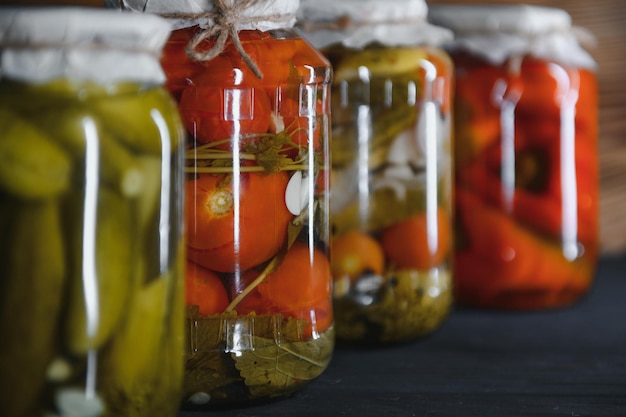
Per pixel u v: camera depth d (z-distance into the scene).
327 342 0.82
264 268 0.78
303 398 0.83
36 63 0.67
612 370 0.90
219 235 0.77
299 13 0.91
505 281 1.04
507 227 1.03
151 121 0.69
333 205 0.91
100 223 0.68
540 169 1.04
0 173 0.66
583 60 1.06
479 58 1.03
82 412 0.68
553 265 1.04
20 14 0.67
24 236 0.67
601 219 1.25
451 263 0.97
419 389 0.85
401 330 0.92
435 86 0.93
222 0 0.76
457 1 1.20
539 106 1.03
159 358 0.70
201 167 0.77
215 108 0.76
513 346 0.96
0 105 0.67
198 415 0.80
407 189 0.92
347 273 0.91
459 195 1.04
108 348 0.68
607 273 1.21
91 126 0.67
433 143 0.93
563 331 1.01
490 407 0.82
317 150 0.81
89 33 0.67
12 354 0.67
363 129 0.91
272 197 0.78
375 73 0.90
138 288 0.69
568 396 0.84
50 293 0.67
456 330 1.01
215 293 0.77
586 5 1.22
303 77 0.79
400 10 0.91
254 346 0.78
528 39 1.03
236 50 0.77
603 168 1.24
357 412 0.81
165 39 0.71
